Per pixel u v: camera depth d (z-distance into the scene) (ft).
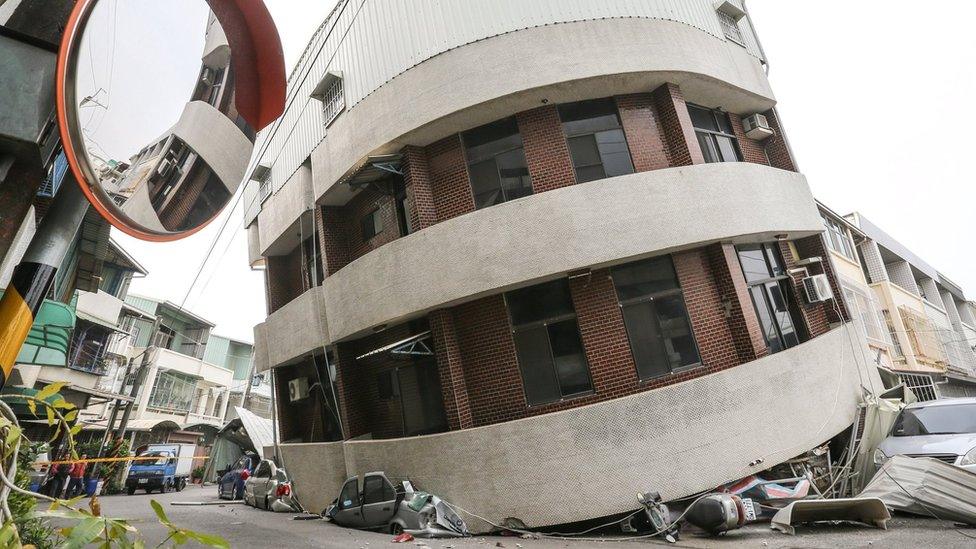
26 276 4.90
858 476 30.91
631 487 27.14
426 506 28.60
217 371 115.85
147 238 6.35
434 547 24.14
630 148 35.27
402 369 38.40
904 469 25.32
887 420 32.81
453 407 32.48
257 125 7.97
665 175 32.17
